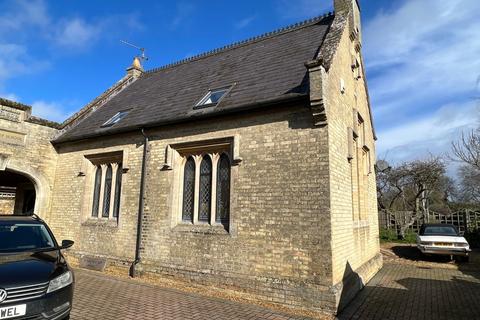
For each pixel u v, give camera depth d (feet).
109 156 39.34
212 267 28.02
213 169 30.71
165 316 21.42
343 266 25.89
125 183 36.27
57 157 45.44
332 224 23.77
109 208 38.24
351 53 37.37
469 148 67.82
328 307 22.29
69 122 46.80
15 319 15.98
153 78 53.62
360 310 23.76
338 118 28.37
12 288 16.31
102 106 50.85
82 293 26.45
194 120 31.55
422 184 74.90
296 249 24.41
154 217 32.94
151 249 32.32
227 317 21.50
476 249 60.64
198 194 31.37
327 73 26.30
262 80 32.14
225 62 42.98
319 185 24.47
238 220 27.40
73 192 41.98
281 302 23.94
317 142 25.17
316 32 38.27
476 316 22.79
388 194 88.33
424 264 45.19
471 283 33.22
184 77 45.52
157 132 34.73
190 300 25.12
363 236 35.91
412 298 27.25
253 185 27.27
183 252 30.04
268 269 25.26
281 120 27.07
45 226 24.25
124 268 33.60
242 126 28.94
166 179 32.99
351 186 31.09
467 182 95.76
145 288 28.40
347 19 35.91
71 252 39.06
